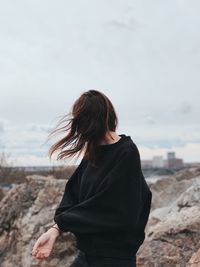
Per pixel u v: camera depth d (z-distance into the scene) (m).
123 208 2.56
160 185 12.20
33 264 6.45
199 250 5.06
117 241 2.59
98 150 2.68
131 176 2.59
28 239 6.82
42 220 6.96
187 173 13.66
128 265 2.60
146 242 5.85
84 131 2.65
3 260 7.05
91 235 2.61
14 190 7.70
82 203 2.62
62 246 6.43
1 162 17.61
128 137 2.72
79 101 2.70
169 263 5.44
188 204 6.80
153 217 7.29
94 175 2.68
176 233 5.73
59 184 7.36
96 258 2.60
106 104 2.69
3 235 7.29
